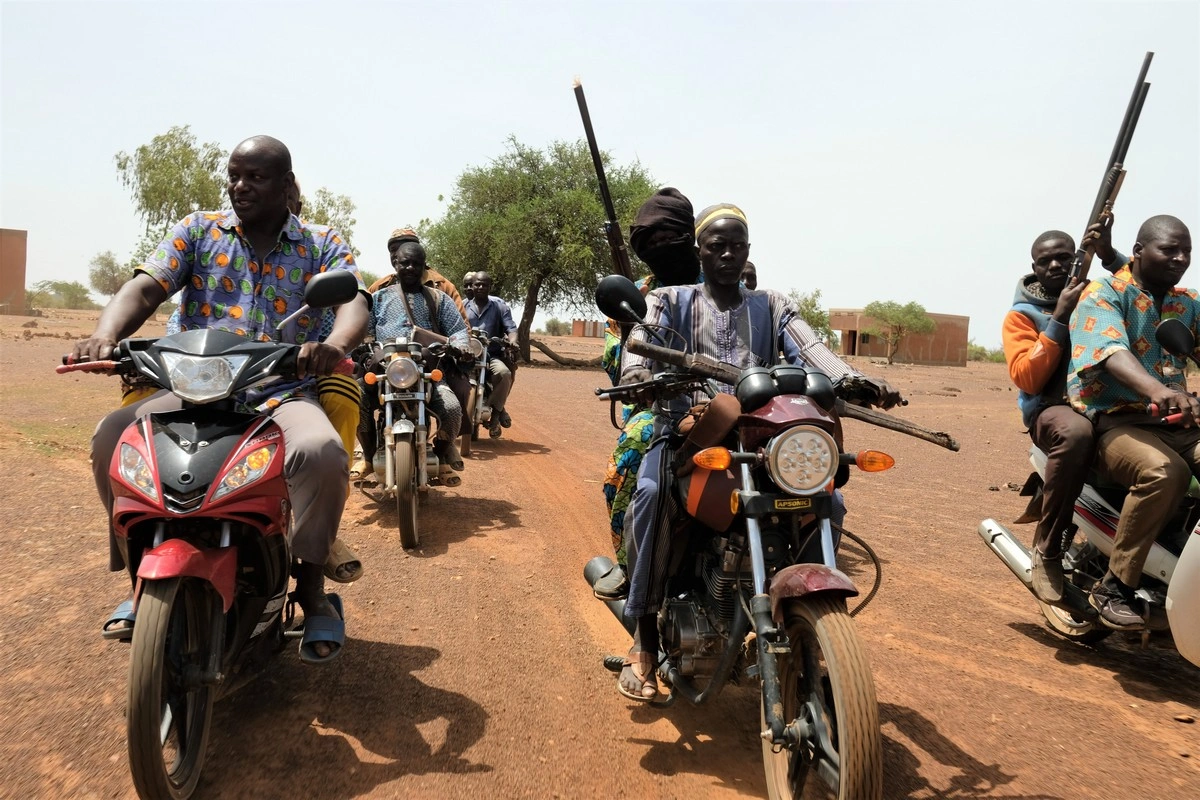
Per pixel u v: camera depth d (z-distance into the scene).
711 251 4.16
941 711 4.23
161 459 3.21
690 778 3.59
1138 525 4.55
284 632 3.99
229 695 4.05
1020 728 4.08
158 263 3.93
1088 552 5.23
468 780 3.46
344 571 4.05
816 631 3.01
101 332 3.57
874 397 3.71
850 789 2.80
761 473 3.37
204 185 27.92
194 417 3.36
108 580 5.22
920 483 9.96
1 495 6.75
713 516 3.48
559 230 35.47
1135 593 4.76
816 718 3.12
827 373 3.92
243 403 3.83
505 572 6.08
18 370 16.39
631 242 5.60
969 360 74.69
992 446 13.58
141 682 2.91
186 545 3.11
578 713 4.09
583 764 3.65
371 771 3.48
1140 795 3.51
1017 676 4.70
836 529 3.60
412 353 7.05
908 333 58.16
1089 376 4.81
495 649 4.76
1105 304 4.83
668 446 3.87
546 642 4.91
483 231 36.22
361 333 4.00
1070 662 4.94
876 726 2.82
